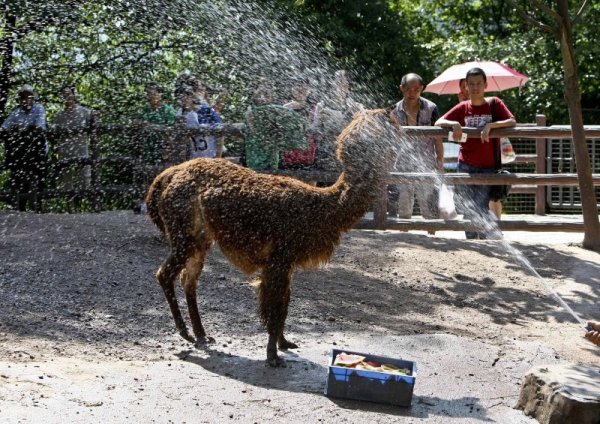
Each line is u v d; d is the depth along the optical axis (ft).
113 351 22.06
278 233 21.26
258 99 39.91
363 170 21.48
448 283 31.58
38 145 41.63
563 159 51.19
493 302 29.63
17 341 21.88
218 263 30.96
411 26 81.30
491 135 37.40
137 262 30.25
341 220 21.47
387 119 22.09
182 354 22.17
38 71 51.83
